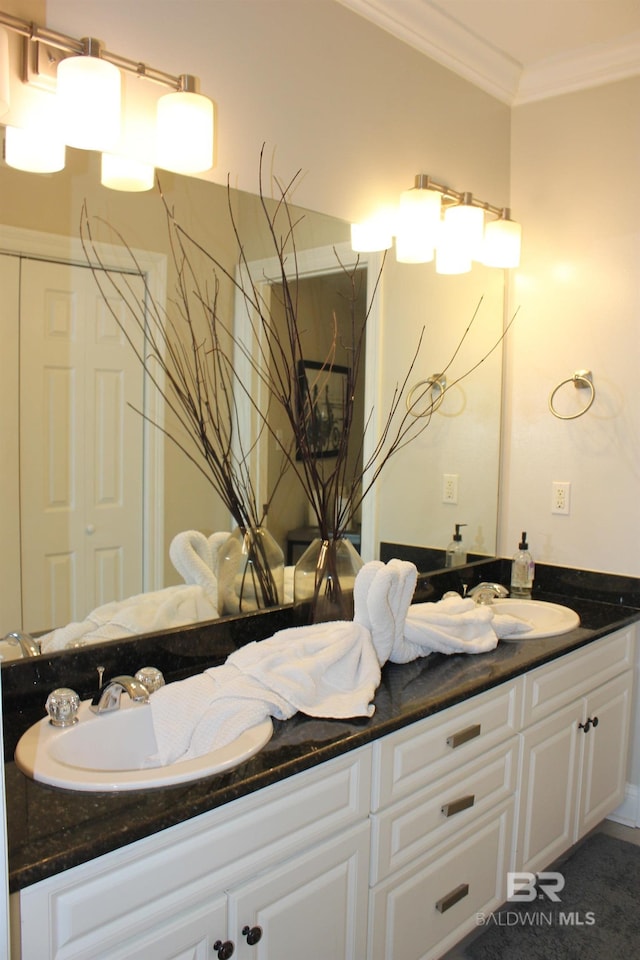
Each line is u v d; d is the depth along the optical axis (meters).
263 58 1.87
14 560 1.56
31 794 1.19
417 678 1.80
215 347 1.90
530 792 2.05
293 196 2.00
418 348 2.47
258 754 1.35
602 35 2.39
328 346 2.19
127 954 1.12
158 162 1.66
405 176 2.32
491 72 2.56
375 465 2.37
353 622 1.80
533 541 2.80
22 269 1.52
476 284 2.67
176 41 1.67
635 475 2.53
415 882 1.66
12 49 1.40
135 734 1.49
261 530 2.04
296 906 1.38
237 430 1.97
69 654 1.59
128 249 1.69
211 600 1.91
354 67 2.11
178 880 1.18
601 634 2.27
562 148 2.64
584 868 2.37
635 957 1.97
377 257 2.29
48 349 1.58
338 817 1.45
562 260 2.67
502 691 1.89
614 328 2.55
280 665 1.59
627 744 2.56
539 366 2.74
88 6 1.51
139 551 1.78
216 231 1.86
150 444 1.79
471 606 2.11
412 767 1.62
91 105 1.41
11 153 1.46
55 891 1.03
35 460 1.58
